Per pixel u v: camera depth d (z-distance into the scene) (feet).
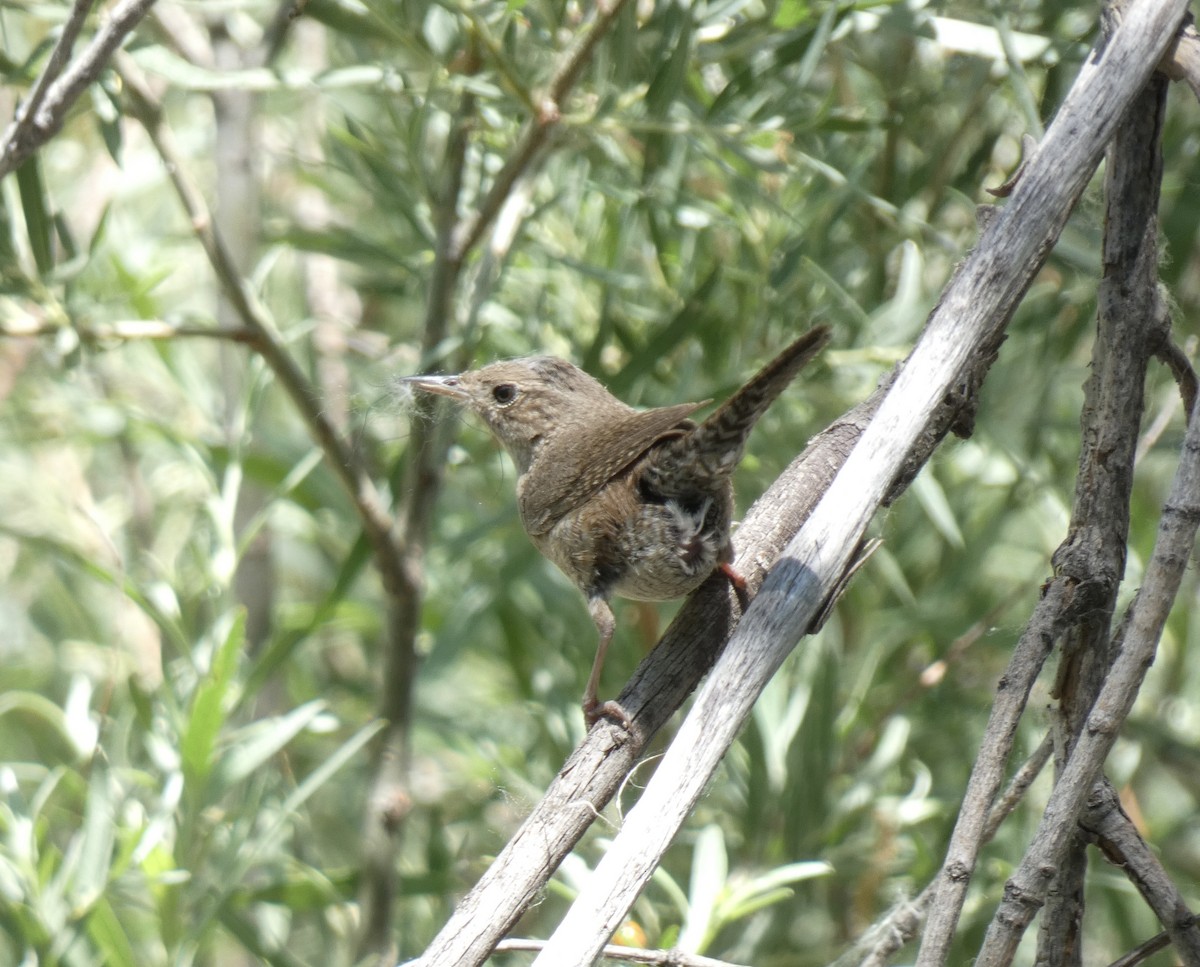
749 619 17.43
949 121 37.68
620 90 28.37
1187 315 34.78
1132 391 19.58
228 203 38.27
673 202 32.58
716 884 25.94
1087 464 19.69
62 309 29.37
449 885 32.81
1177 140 34.50
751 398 22.66
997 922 16.58
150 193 47.44
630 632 37.70
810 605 17.48
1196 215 32.63
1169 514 16.76
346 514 38.40
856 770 35.14
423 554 32.45
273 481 37.45
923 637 37.40
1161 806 38.45
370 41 35.24
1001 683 18.38
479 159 34.81
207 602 37.01
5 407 43.93
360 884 31.96
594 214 36.99
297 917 38.63
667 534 24.59
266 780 32.30
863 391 34.91
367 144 33.71
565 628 37.58
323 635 44.06
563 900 33.24
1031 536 39.01
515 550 34.37
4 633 45.42
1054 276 36.88
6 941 31.73
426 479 32.37
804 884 32.76
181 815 29.78
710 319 35.86
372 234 41.52
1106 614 19.12
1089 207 26.48
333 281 45.73
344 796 39.65
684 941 25.05
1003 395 35.63
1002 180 37.04
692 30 27.66
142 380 45.93
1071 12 34.76
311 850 36.81
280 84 29.63
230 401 38.14
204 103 48.62
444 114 35.32
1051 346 35.78
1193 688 36.50
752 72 29.89
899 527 37.32
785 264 32.68
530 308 37.99
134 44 29.19
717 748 16.66
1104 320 19.86
